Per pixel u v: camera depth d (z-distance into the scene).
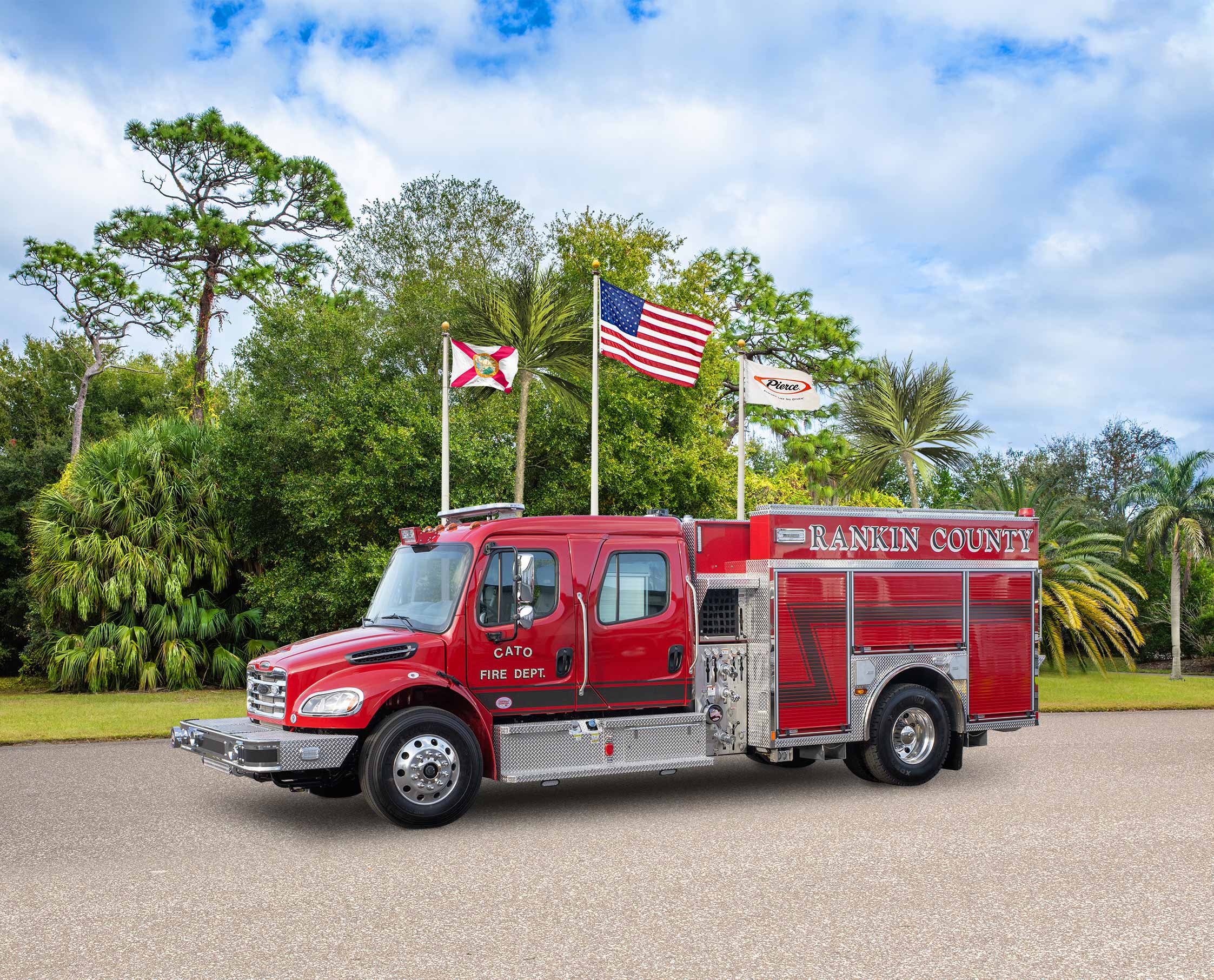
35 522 20.58
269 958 5.12
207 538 20.47
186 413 37.12
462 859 7.13
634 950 5.27
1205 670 26.16
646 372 15.41
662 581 9.26
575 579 8.88
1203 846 7.56
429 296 22.34
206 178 39.03
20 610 26.23
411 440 18.58
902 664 10.22
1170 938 5.50
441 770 8.10
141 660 19.25
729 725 9.62
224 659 19.72
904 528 10.35
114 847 7.44
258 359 20.52
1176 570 23.33
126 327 41.41
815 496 36.19
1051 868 6.95
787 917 5.84
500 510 9.28
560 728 8.56
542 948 5.29
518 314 18.50
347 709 7.89
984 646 10.73
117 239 38.47
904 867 6.96
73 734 12.70
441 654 8.33
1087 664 26.81
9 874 6.70
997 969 5.03
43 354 43.69
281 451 19.44
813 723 9.73
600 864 7.02
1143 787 10.03
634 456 21.31
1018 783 10.30
